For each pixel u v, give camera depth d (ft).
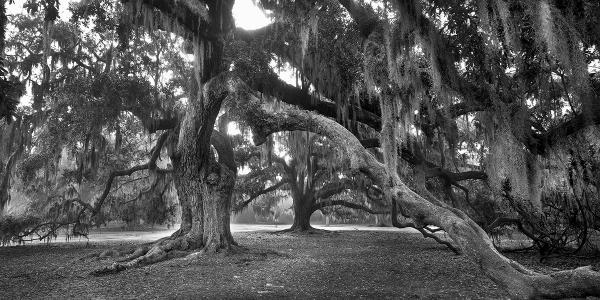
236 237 76.95
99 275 30.40
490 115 26.91
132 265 34.42
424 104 33.99
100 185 68.54
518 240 62.44
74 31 46.62
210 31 31.96
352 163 26.99
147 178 70.64
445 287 25.52
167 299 22.27
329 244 60.03
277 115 35.12
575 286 13.94
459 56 26.05
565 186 37.47
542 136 30.94
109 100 41.01
